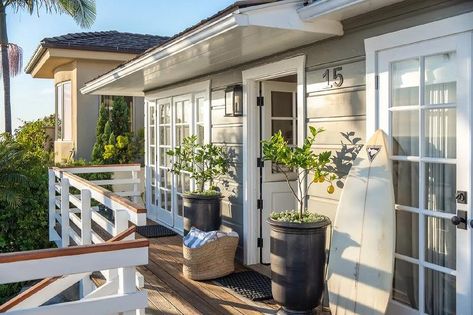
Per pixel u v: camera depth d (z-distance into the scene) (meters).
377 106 3.39
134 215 2.97
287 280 3.49
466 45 2.79
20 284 7.13
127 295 2.46
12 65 13.36
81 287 4.95
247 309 3.80
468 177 2.82
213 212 5.07
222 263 4.59
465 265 2.83
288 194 5.19
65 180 5.62
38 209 7.59
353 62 3.58
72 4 10.41
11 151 7.65
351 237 3.38
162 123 7.43
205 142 5.84
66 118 10.54
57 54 9.31
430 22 2.99
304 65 4.08
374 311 3.16
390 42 3.25
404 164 3.26
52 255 2.24
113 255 2.39
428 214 3.08
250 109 4.95
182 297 4.07
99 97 9.97
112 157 9.32
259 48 4.18
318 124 3.95
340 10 3.26
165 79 6.34
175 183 6.85
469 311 2.81
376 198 3.26
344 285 3.38
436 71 3.02
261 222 5.05
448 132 2.96
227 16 3.37
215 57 4.59
